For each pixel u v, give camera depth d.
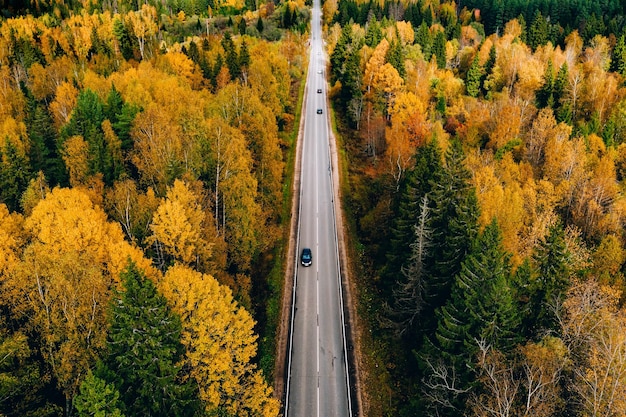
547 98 97.25
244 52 99.06
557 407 35.56
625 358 32.53
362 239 70.75
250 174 62.19
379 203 68.94
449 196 52.38
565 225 64.56
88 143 62.00
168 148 56.03
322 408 47.09
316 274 64.06
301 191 81.12
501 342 39.06
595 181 65.50
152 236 46.22
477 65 104.25
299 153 91.94
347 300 60.12
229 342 38.00
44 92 95.38
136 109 69.88
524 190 63.06
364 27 149.12
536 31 131.50
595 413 30.55
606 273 51.16
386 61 97.44
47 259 40.34
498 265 39.25
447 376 40.72
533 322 43.94
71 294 37.38
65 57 107.94
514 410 33.56
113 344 33.03
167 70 93.94
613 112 85.56
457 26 137.62
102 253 44.03
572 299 40.41
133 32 130.50
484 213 53.09
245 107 75.44
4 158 59.84
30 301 38.78
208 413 35.47
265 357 51.84
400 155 70.31
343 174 85.69
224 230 56.34
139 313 31.78
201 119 63.09
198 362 36.53
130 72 87.94
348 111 102.06
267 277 62.47
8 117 74.56
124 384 32.97
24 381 35.00
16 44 113.06
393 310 54.19
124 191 52.50
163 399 33.03
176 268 37.28
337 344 54.06
